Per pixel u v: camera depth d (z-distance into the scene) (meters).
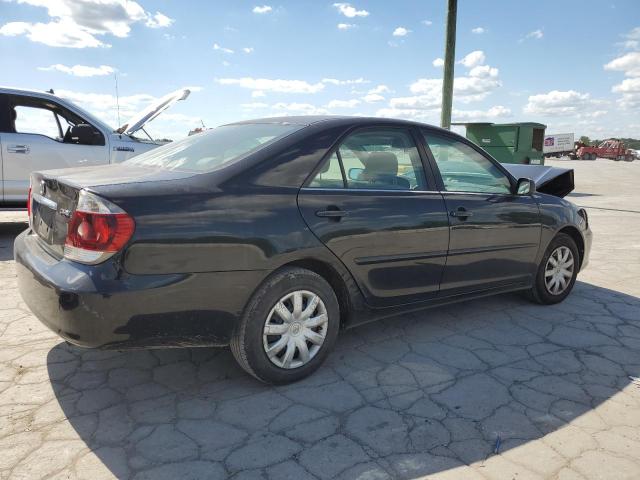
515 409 2.91
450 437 2.62
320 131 3.29
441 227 3.67
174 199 2.66
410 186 3.64
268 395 3.01
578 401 3.01
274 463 2.39
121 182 2.71
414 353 3.64
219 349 3.63
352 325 3.42
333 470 2.35
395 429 2.68
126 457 2.41
